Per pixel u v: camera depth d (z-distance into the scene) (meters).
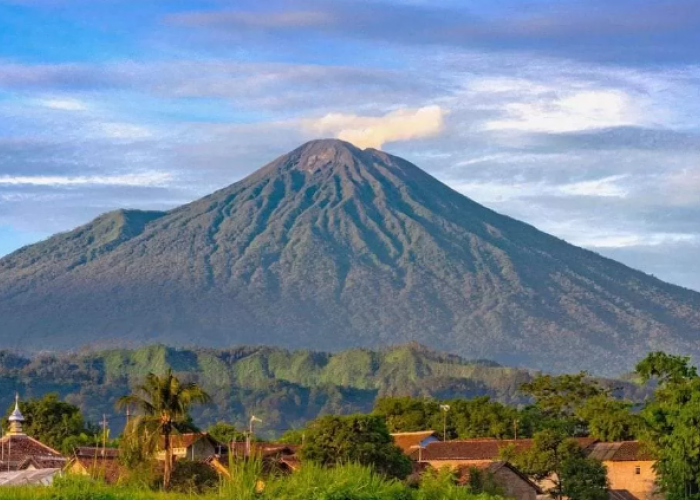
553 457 116.00
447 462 124.00
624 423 136.50
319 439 102.88
